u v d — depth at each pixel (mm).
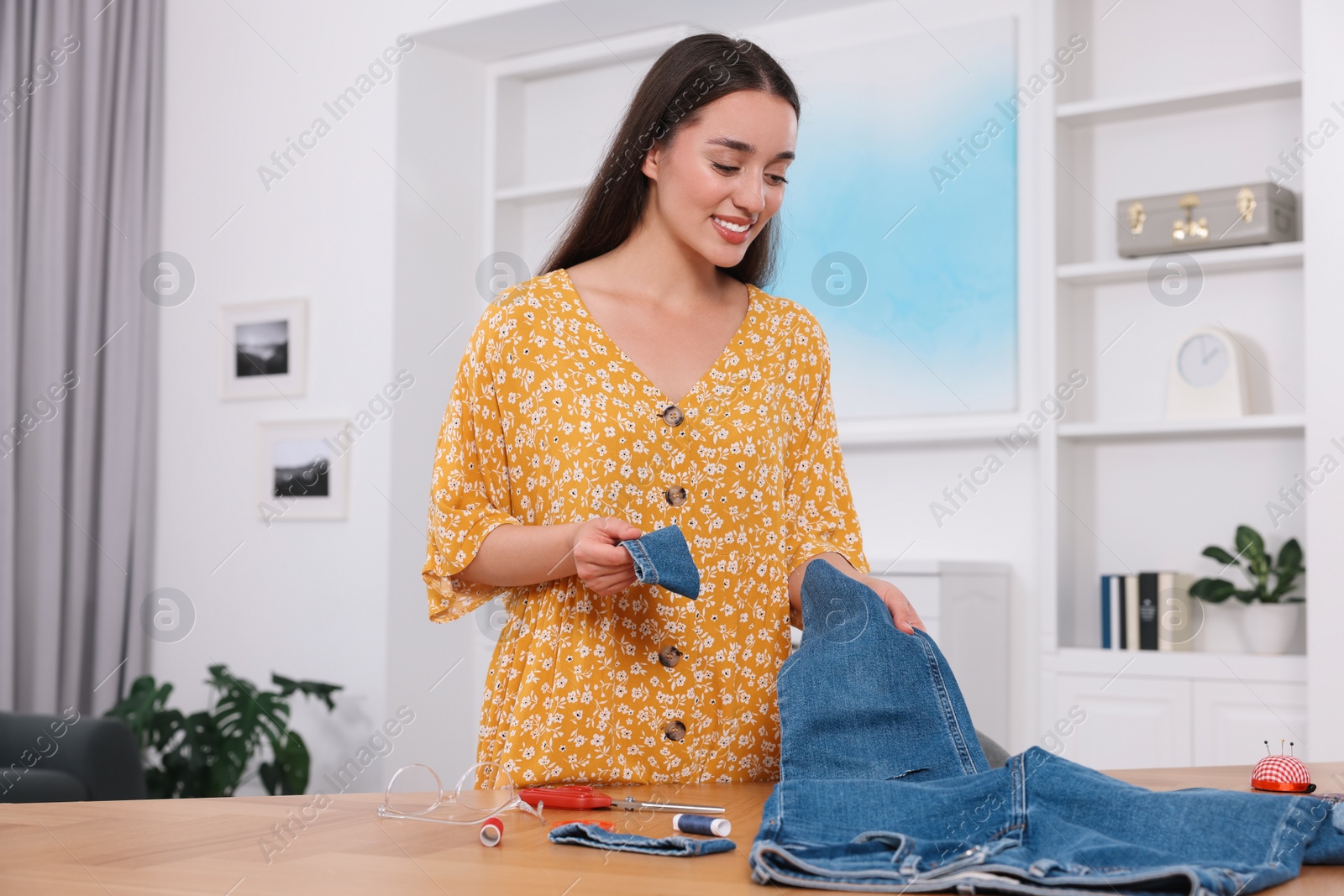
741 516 1289
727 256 1267
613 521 1129
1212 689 2984
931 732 1039
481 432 1294
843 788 796
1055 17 3340
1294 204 3176
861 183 3686
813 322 1418
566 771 1198
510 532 1217
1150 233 3199
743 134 1227
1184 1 3340
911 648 1075
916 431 3504
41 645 4246
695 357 1323
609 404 1259
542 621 1234
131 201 4531
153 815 939
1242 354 3188
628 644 1230
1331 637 2809
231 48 4484
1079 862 675
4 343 4219
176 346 4527
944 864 676
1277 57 3215
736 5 3779
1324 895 653
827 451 1420
